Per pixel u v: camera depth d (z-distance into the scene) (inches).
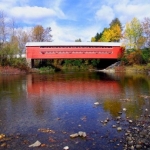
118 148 293.6
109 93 746.8
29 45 2102.6
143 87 880.3
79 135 344.2
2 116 462.9
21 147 304.3
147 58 2023.9
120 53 2198.6
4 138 338.3
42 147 303.4
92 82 1099.3
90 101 611.2
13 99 652.1
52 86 949.2
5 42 1947.6
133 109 509.0
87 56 2177.7
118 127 372.5
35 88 885.8
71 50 2155.5
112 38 3026.6
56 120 429.4
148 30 2106.3
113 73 1790.1
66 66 2824.8
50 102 604.7
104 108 523.8
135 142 308.8
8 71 1685.5
